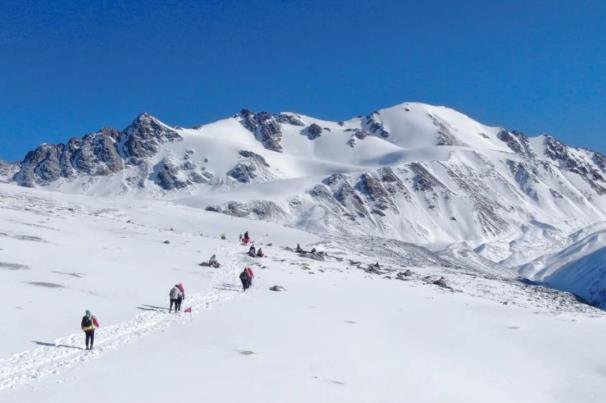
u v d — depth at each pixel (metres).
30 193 110.44
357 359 30.47
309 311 41.81
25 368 24.05
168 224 100.94
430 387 27.56
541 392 30.64
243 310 39.44
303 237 104.44
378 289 56.53
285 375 25.95
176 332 32.12
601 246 190.00
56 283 39.53
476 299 59.88
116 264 50.31
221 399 21.92
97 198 119.19
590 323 50.19
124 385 22.59
